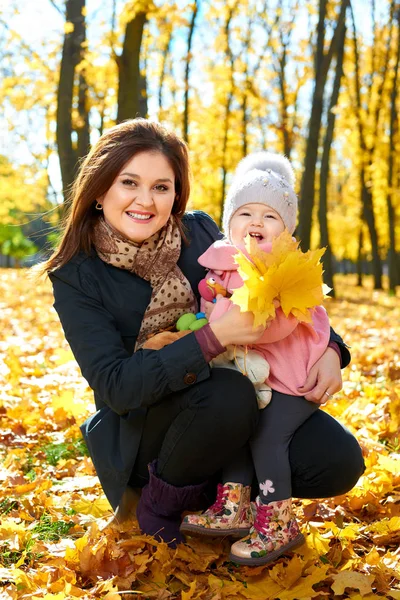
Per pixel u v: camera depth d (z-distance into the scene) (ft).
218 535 7.48
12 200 96.27
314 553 7.84
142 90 45.24
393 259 74.54
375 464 10.55
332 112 54.90
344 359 8.28
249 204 8.57
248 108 77.41
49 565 7.59
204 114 73.41
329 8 52.44
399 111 74.90
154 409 7.56
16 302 39.32
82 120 43.06
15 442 12.60
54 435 12.93
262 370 7.36
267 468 7.39
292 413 7.52
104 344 7.60
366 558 7.68
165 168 7.83
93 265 8.00
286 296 7.04
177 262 8.58
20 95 53.52
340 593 6.97
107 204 7.82
